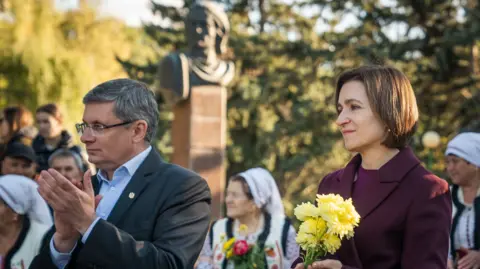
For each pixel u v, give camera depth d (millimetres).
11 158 5934
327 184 3354
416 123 3207
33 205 4594
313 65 21406
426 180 3062
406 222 3031
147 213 3104
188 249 3057
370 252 3059
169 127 21938
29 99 22859
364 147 3199
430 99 19328
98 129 3152
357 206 3129
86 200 2855
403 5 18797
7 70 22891
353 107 3174
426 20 19141
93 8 25234
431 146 11609
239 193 5516
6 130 7016
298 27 22578
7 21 23938
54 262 2967
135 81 3270
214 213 11859
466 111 18391
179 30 22688
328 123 21516
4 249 4543
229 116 22203
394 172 3104
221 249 5527
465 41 17125
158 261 2904
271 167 22219
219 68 12141
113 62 24875
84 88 23031
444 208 3037
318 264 2977
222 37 12273
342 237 2994
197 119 11945
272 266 5375
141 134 3209
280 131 21734
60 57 23016
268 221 5539
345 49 19688
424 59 19297
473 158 5234
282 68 21797
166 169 3246
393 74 3174
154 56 25703
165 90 12008
